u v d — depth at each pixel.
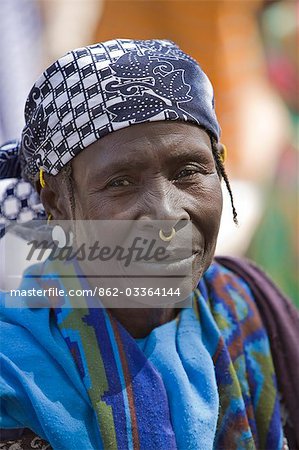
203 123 3.12
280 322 3.82
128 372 3.21
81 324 3.29
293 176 8.06
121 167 3.02
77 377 3.18
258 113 8.39
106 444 3.09
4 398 3.12
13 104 7.02
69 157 3.12
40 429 3.16
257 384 3.62
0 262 4.11
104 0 8.26
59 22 8.26
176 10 8.19
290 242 7.99
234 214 3.44
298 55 8.14
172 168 3.07
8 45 7.11
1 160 3.50
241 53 8.41
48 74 3.13
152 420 3.13
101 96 3.03
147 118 3.00
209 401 3.24
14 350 3.23
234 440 3.38
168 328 3.40
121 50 3.11
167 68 3.09
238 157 8.35
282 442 3.63
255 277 3.93
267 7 8.33
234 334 3.61
